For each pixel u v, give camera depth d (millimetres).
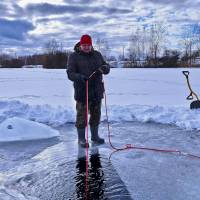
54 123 4277
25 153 3174
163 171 2686
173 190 2344
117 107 4934
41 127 3729
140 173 2646
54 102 6137
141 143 3430
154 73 14133
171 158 2984
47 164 2877
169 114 4500
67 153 3156
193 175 2598
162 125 4160
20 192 2338
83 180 2527
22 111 4691
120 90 8070
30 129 3676
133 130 3939
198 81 10039
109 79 11188
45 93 7578
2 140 3518
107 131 3910
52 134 3723
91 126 3422
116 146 3346
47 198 2246
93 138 3426
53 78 12125
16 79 11641
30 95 7207
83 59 3318
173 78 11328
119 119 4422
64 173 2672
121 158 3002
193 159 2951
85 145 3330
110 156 3059
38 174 2656
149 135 3719
